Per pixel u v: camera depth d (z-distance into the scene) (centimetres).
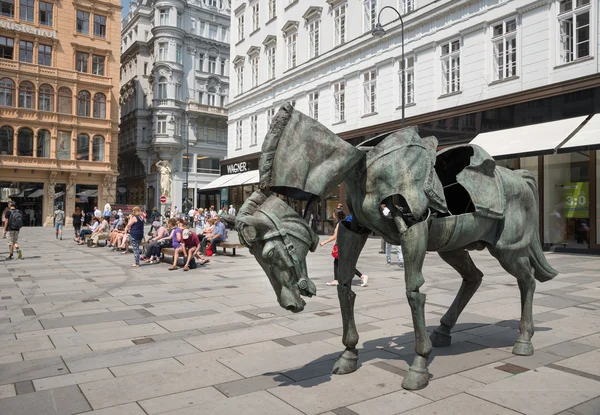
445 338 500
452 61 1950
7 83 3831
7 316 671
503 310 681
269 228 329
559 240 1609
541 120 1603
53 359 471
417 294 384
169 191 4866
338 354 479
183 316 666
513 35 1706
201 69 5581
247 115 3503
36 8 3978
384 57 2247
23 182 3956
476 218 427
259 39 3353
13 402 361
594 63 1462
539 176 1659
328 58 2589
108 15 4384
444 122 1947
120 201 6419
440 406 347
